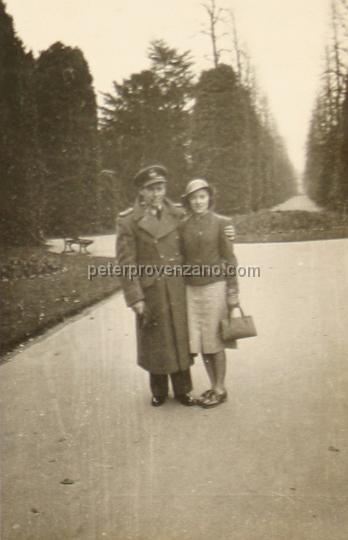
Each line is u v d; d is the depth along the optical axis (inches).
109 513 102.9
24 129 330.0
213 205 150.2
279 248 318.7
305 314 210.7
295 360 172.1
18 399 154.8
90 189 368.8
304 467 113.9
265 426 132.0
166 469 115.7
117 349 193.6
